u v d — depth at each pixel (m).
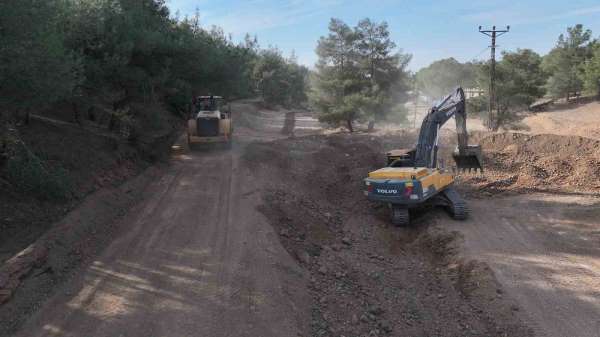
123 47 14.59
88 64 13.54
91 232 10.48
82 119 17.83
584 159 18.73
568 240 11.89
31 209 10.35
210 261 9.31
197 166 17.00
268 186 14.66
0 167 10.84
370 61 37.00
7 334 6.67
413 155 15.27
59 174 11.15
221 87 27.67
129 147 16.50
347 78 37.22
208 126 19.22
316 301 8.86
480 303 9.16
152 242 10.16
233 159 17.92
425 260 11.69
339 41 37.38
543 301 8.91
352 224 14.02
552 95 66.62
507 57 42.56
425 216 14.50
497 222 13.55
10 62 8.02
